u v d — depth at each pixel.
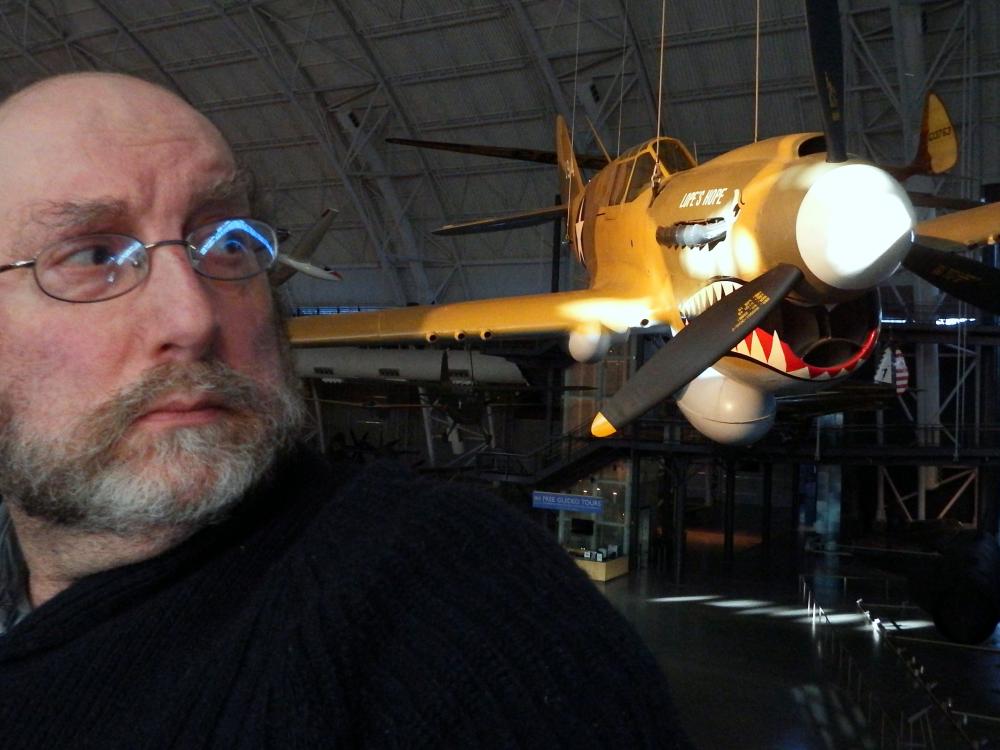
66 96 0.82
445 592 0.69
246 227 0.86
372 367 18.80
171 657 0.71
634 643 0.72
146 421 0.74
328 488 0.91
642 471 16.84
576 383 17.31
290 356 0.93
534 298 9.02
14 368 0.76
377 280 24.72
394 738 0.61
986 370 15.49
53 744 0.68
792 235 5.54
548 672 0.65
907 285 18.94
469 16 17.45
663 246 7.10
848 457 14.13
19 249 0.76
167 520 0.73
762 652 11.16
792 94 16.86
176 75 21.02
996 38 15.02
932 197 8.46
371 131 20.55
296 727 0.60
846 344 6.29
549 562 0.75
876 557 17.38
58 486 0.73
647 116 18.42
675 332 7.44
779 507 24.11
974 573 11.29
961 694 9.63
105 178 0.77
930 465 13.95
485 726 0.61
